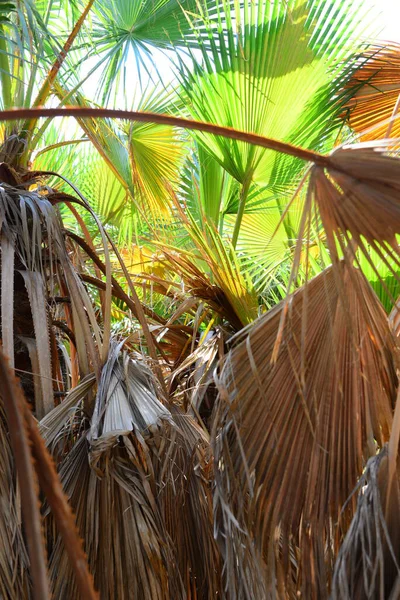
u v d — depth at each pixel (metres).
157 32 2.99
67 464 2.01
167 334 2.92
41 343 2.15
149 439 1.96
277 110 2.64
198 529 2.10
